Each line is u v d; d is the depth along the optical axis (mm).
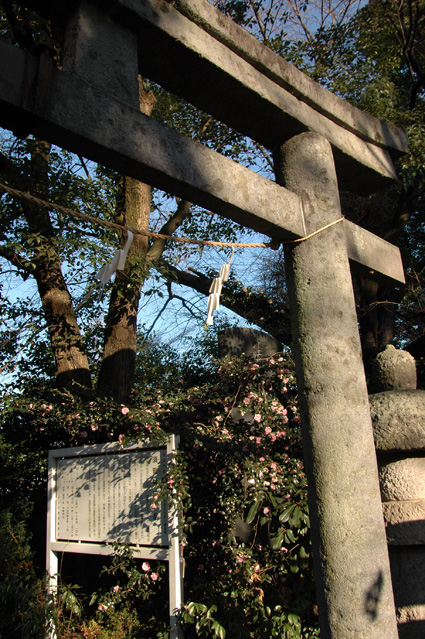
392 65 7484
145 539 3635
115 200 5496
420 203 8422
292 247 2414
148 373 7410
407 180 5918
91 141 1721
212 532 4191
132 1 1958
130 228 2037
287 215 2316
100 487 3992
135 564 3990
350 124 2779
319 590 2035
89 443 4594
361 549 1993
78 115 1702
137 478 3818
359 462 2096
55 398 4402
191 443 4133
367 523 2033
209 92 2318
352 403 2168
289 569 3742
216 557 3979
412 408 2256
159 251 5945
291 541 3568
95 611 4105
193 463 4250
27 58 1640
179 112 6594
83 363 5105
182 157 1974
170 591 3396
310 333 2266
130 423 4113
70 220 4855
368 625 1912
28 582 4125
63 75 1699
